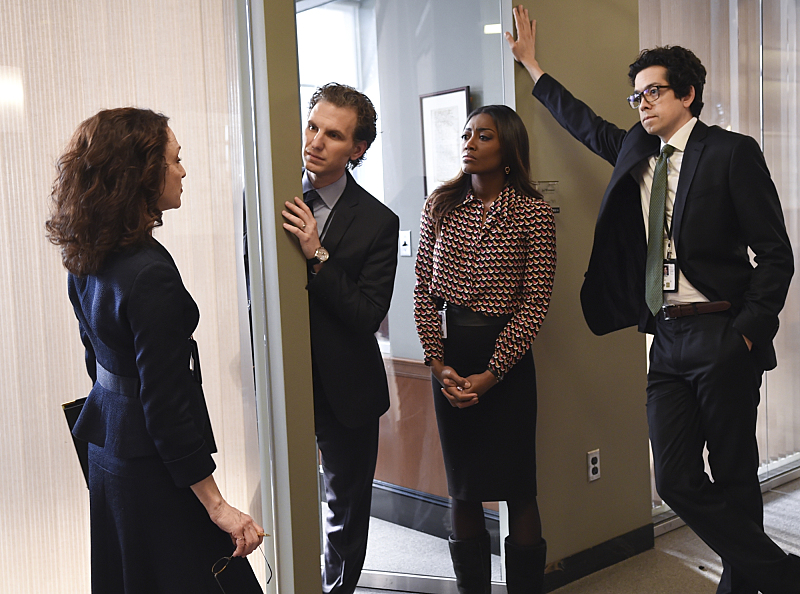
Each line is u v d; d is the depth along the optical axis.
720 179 2.32
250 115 2.20
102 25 2.00
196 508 1.59
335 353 2.19
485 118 2.39
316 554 2.21
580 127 2.74
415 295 2.52
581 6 3.00
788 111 4.14
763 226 2.28
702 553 3.23
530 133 2.87
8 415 1.91
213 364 2.24
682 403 2.45
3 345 1.90
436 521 2.86
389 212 2.23
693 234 2.36
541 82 2.79
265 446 2.25
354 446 2.32
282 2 2.05
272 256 2.10
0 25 1.86
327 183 2.19
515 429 2.47
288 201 2.08
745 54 3.89
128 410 1.54
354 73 2.61
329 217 2.18
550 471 2.93
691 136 2.39
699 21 3.64
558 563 2.95
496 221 2.38
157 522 1.55
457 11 2.78
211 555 1.61
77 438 1.65
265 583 2.33
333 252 2.16
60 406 1.99
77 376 2.01
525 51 2.79
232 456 2.29
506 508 2.82
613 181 2.53
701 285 2.37
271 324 2.13
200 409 1.62
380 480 2.76
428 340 2.47
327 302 2.10
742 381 2.33
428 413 2.84
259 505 2.33
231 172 2.24
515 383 2.48
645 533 3.28
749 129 3.96
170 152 1.59
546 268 2.38
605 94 3.10
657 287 2.43
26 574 1.95
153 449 1.53
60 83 1.94
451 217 2.44
